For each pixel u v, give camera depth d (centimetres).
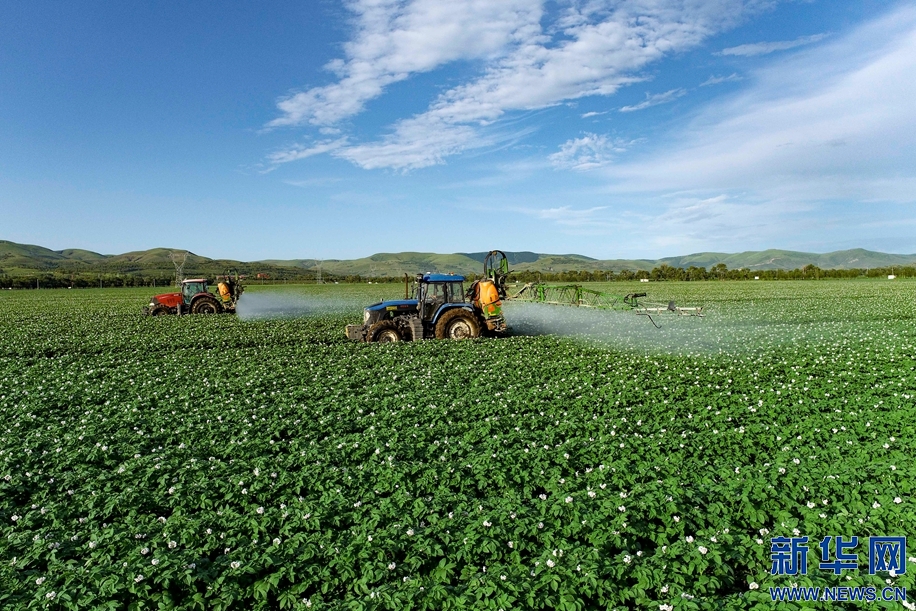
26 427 1184
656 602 555
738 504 742
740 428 1058
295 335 2662
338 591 609
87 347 2305
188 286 4012
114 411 1298
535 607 546
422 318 2394
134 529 703
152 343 2383
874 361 1706
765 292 6209
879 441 966
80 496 806
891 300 4497
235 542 672
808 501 732
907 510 689
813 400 1261
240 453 998
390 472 862
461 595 561
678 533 679
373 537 658
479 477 845
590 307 2702
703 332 2588
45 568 657
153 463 939
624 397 1312
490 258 2512
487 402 1291
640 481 833
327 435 1120
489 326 2433
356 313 3978
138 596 582
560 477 837
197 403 1353
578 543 656
